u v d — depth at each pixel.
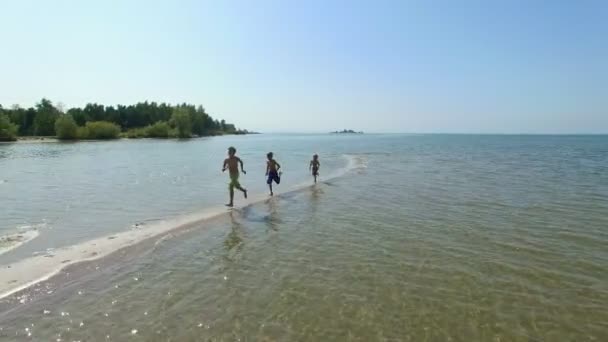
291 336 5.43
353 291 6.91
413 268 8.03
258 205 14.71
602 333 5.52
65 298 6.57
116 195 17.17
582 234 10.51
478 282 7.31
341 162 36.72
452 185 19.91
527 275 7.64
